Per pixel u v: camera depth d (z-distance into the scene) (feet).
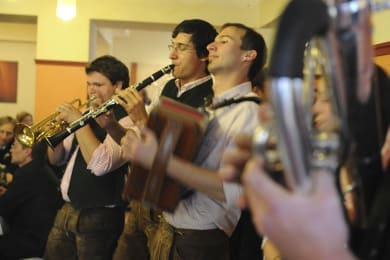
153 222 6.79
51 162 9.50
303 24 1.44
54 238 7.73
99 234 7.31
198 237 5.32
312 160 1.46
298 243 1.45
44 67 18.92
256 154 1.57
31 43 25.29
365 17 1.58
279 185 1.52
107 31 25.30
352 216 2.07
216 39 5.68
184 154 4.19
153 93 8.31
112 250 7.47
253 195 1.52
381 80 2.34
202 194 5.24
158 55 30.55
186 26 6.75
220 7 19.48
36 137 8.54
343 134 1.64
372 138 1.90
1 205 9.13
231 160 2.05
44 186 9.31
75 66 18.98
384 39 10.61
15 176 9.35
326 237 1.43
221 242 5.32
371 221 1.95
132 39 30.25
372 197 1.99
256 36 5.71
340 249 1.46
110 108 7.01
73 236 7.60
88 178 7.32
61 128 8.55
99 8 19.11
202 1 19.43
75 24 18.99
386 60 10.51
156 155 4.09
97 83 8.05
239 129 4.93
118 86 8.22
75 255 7.65
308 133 1.45
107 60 8.20
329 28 1.52
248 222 5.35
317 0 1.47
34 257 9.04
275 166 1.57
